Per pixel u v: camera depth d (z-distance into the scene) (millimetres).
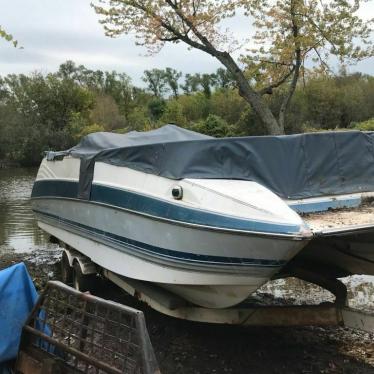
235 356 5633
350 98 47438
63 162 7746
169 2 16609
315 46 16375
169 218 5199
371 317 5098
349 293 7465
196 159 5387
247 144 5598
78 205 7152
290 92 17203
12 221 14219
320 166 5898
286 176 5680
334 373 5207
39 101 52656
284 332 6266
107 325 3816
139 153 5867
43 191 8484
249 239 4629
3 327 4328
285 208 4797
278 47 16562
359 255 5797
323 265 6250
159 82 73188
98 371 3766
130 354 3752
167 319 6691
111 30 16828
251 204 4746
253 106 17375
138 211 5645
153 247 5504
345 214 5438
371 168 6242
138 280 6043
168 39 17109
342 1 15945
